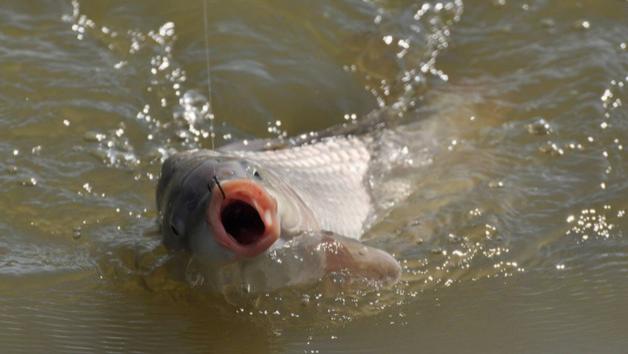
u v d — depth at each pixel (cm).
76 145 1362
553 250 1154
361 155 1298
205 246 997
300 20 1627
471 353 987
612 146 1336
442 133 1385
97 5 1620
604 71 1484
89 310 1080
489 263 1137
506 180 1284
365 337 1020
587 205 1226
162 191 1118
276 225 929
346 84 1517
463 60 1553
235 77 1502
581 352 988
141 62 1527
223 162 1048
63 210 1248
